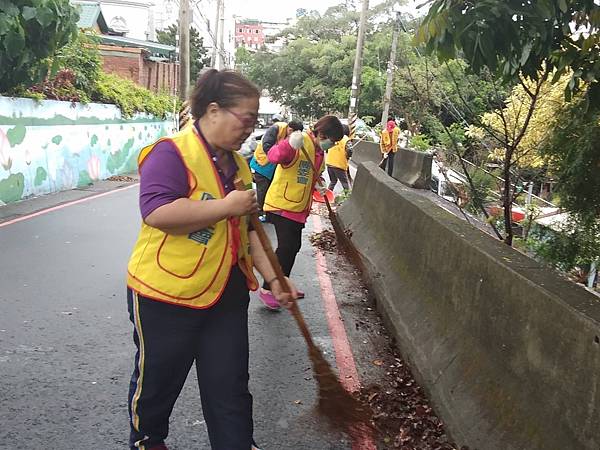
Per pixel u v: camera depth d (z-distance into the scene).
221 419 2.51
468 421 3.04
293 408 3.63
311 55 40.91
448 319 3.87
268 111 49.94
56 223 8.62
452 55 3.78
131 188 13.16
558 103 5.20
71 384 3.75
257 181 7.19
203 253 2.34
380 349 4.62
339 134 5.21
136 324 2.44
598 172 4.54
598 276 5.61
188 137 2.35
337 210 10.16
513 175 5.98
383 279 5.62
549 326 2.57
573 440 2.29
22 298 5.25
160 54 30.55
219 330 2.50
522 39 3.71
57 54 11.79
